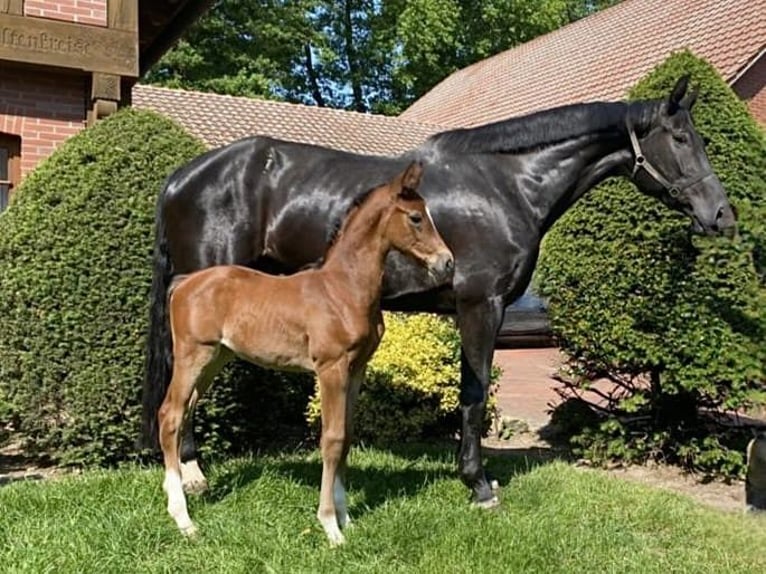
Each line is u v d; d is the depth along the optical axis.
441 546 3.76
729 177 5.64
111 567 3.45
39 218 5.28
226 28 23.39
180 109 15.02
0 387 5.27
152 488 4.38
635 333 5.63
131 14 7.79
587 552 3.85
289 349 3.86
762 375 5.39
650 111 4.63
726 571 3.70
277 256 4.70
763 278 5.41
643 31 16.86
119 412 5.26
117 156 5.42
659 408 5.98
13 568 3.37
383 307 4.64
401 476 5.00
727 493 5.36
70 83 8.13
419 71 27.92
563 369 6.84
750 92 13.14
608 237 5.74
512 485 4.94
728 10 14.69
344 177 4.62
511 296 4.58
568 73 17.73
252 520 4.05
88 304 5.18
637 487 5.05
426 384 6.11
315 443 6.20
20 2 7.42
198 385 4.17
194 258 4.64
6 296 5.23
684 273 5.52
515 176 4.62
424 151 4.72
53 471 5.43
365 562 3.60
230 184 4.64
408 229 3.76
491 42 28.06
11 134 7.90
